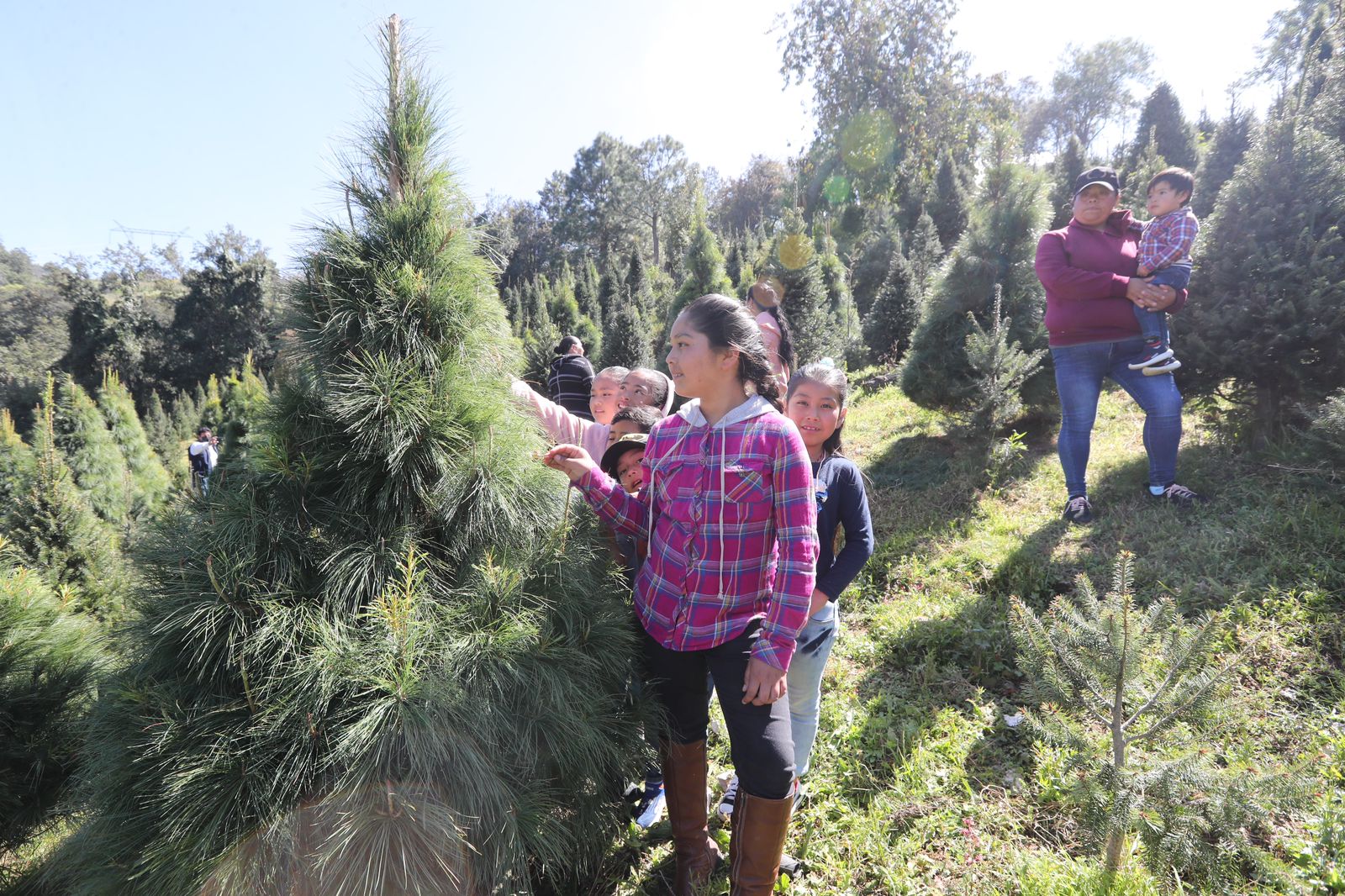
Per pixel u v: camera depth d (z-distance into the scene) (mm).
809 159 36719
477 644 1866
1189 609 3705
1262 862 2020
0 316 53156
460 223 2283
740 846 2064
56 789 2588
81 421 7602
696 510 2031
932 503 5934
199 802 1608
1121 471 5562
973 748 3051
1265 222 4980
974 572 4602
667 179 70438
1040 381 7145
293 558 1877
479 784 1736
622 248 68688
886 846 2523
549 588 2137
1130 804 2025
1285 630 3385
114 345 39938
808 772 2945
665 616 2123
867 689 3602
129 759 1735
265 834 1617
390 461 1925
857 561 2410
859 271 19219
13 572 2947
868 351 12977
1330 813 2363
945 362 7379
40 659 2703
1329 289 4648
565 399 4586
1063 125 54906
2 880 2496
